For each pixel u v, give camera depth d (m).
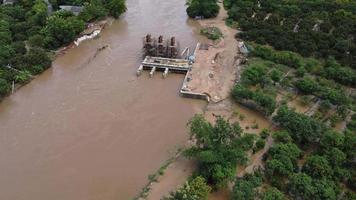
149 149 87.38
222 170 74.88
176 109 100.25
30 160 84.06
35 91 105.12
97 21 138.25
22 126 93.19
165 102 102.75
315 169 76.75
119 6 140.75
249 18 138.75
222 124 80.81
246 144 80.38
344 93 101.38
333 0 145.62
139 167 82.88
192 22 143.00
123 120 95.69
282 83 105.62
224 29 136.25
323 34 123.19
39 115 96.62
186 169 81.44
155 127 93.81
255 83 106.00
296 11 139.12
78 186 78.50
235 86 103.06
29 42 120.56
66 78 110.75
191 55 120.62
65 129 92.44
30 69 110.12
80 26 128.62
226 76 111.38
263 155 84.25
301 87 102.00
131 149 87.31
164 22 142.75
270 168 77.56
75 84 108.25
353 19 132.25
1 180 79.44
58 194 76.75
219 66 115.75
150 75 112.62
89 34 130.38
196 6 143.25
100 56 121.31
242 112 98.62
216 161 75.56
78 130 92.25
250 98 98.44
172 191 75.56
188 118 97.06
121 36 132.75
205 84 107.88
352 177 77.25
